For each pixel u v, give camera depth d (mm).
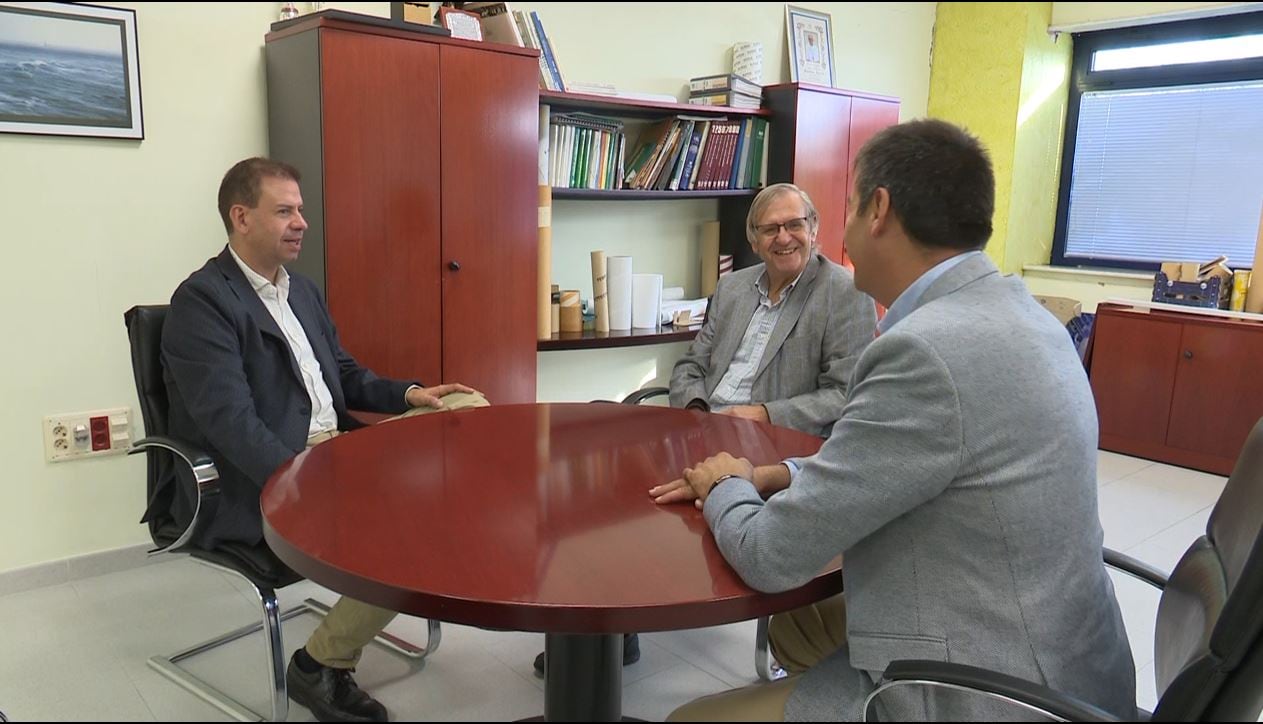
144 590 2570
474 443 1744
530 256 3047
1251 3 4293
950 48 5121
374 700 1926
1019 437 1064
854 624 1150
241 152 2803
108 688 2006
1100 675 1137
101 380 2643
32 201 2459
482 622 1044
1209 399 4012
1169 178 4832
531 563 1150
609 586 1090
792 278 2395
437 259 2812
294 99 2650
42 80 2416
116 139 2559
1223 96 4574
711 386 2535
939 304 1141
